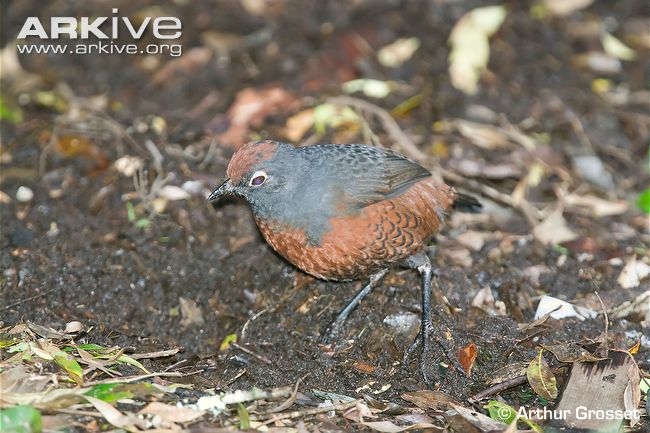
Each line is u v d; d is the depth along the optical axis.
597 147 14.30
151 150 12.98
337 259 9.75
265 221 9.85
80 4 16.52
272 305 10.92
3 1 16.47
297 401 8.91
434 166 12.88
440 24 16.33
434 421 8.71
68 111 13.98
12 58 15.09
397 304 10.65
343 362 9.97
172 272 11.36
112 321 10.62
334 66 15.24
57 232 11.76
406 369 9.84
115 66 15.38
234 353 10.22
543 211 12.73
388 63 15.47
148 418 7.98
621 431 8.56
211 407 8.28
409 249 9.95
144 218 12.02
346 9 16.47
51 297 10.76
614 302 10.74
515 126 14.41
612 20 17.11
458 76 15.23
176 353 10.10
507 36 16.34
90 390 8.22
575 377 9.15
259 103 14.21
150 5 16.53
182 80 15.07
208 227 11.96
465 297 10.76
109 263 11.36
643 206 12.88
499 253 11.63
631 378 9.08
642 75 15.97
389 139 13.46
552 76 15.65
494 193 12.80
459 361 9.80
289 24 16.25
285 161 9.62
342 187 9.53
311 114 13.85
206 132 13.58
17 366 8.43
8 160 13.02
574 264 11.52
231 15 16.47
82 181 12.64
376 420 8.62
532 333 10.16
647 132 14.70
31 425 7.41
